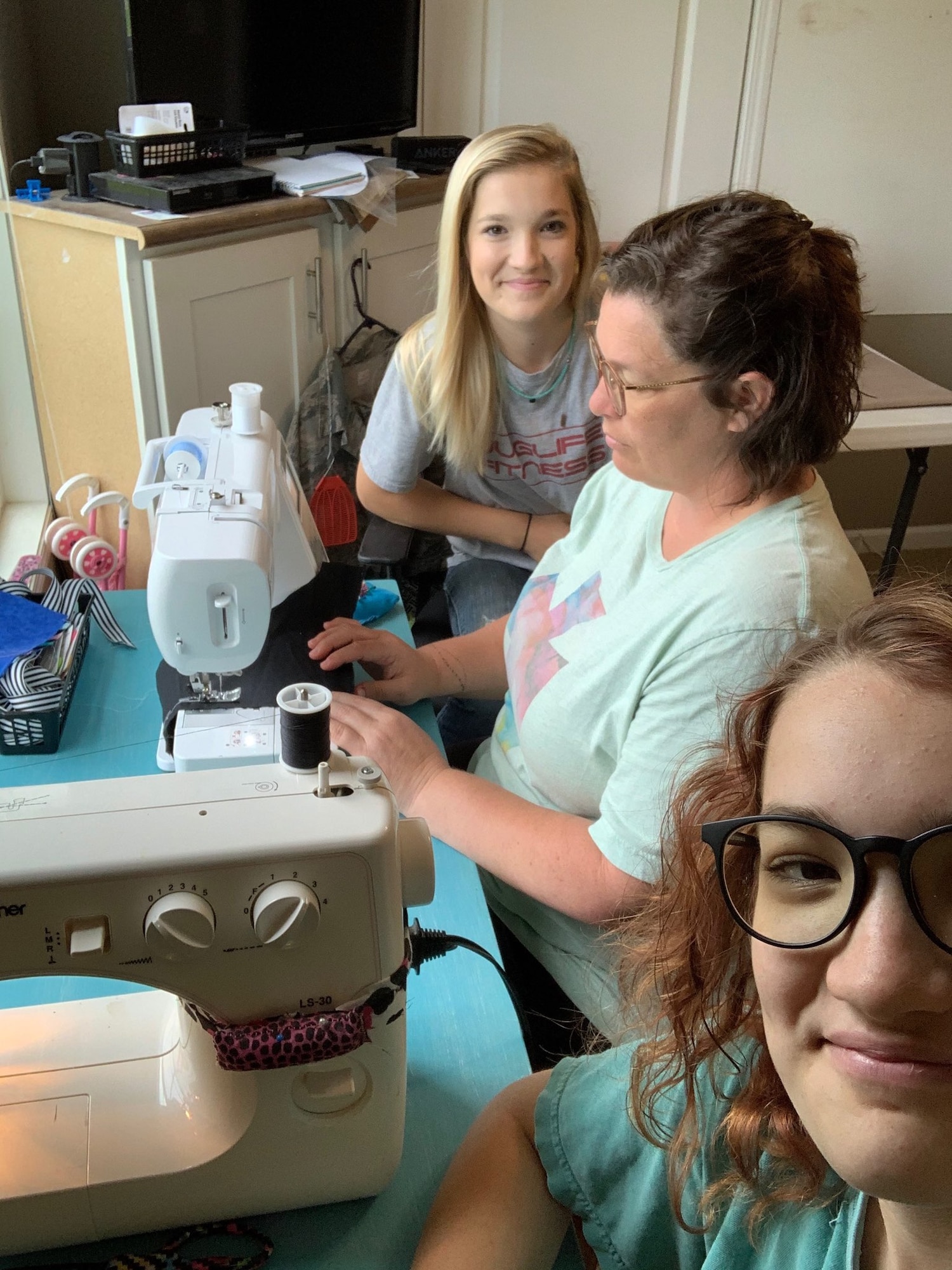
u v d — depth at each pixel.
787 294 0.96
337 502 2.09
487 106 2.90
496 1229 0.73
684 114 2.91
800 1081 0.52
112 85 2.42
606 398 1.08
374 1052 0.72
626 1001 0.90
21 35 2.29
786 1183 0.67
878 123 3.00
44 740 1.23
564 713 1.16
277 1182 0.75
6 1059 0.79
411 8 2.71
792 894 0.52
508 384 1.87
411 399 1.89
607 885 1.04
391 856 0.69
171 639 1.15
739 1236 0.68
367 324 2.57
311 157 2.55
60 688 1.25
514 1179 0.76
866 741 0.50
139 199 2.07
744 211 1.00
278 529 1.36
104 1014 0.83
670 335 0.99
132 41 2.12
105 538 2.35
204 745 1.15
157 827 0.67
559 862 1.07
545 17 2.76
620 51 2.82
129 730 1.29
